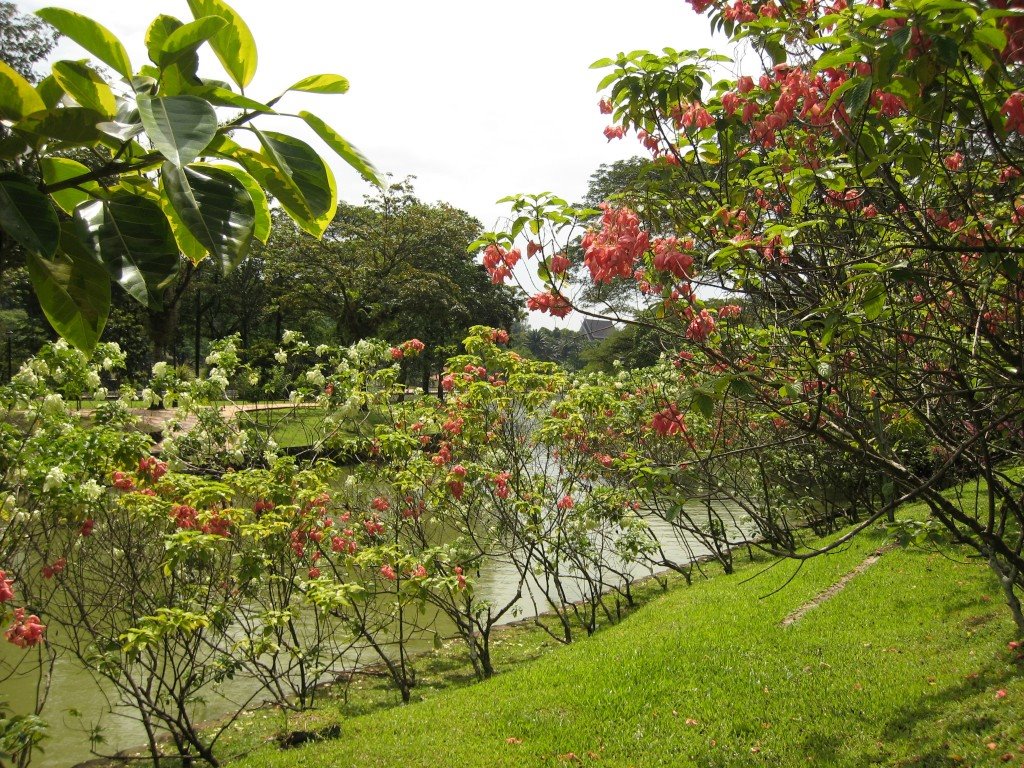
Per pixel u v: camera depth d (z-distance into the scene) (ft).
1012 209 12.15
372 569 26.35
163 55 3.03
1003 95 9.30
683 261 11.19
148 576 22.34
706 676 21.48
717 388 10.21
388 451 26.27
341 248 103.30
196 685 23.32
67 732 22.48
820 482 45.70
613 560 47.55
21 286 72.28
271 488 22.89
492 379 33.24
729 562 39.22
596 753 17.56
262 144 3.30
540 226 12.72
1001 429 14.55
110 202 3.22
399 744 19.21
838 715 17.95
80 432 20.15
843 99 9.94
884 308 11.96
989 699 16.74
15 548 19.38
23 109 3.03
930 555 29.66
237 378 36.22
